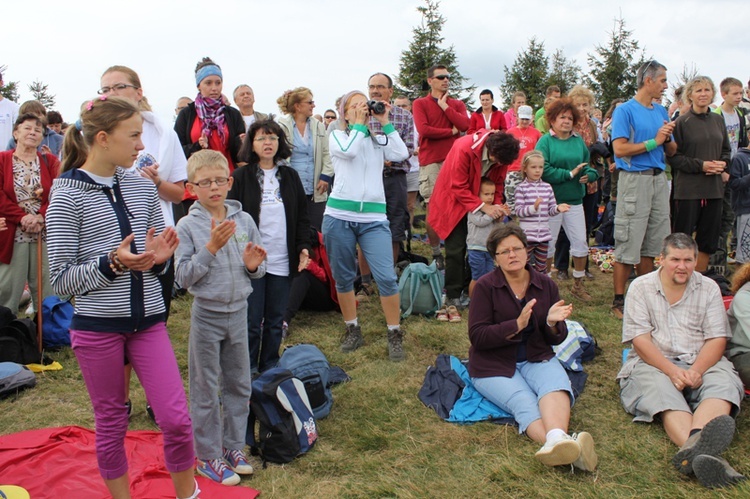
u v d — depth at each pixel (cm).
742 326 378
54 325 504
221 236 295
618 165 554
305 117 645
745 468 320
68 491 308
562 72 3316
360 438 360
